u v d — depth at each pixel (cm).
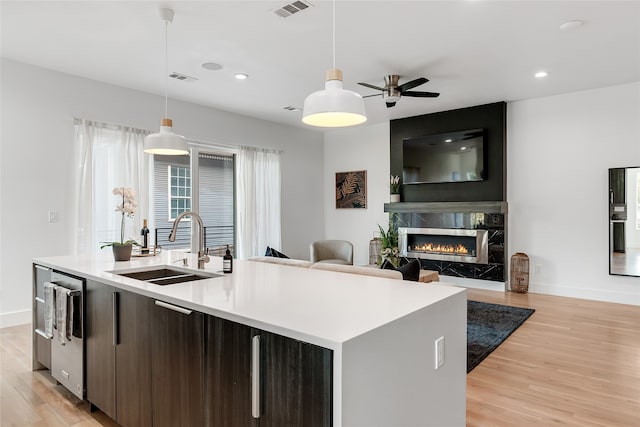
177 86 483
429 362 158
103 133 462
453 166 589
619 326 393
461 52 375
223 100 546
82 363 235
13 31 333
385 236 616
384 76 442
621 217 481
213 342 152
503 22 314
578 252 513
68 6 291
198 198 584
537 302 490
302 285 198
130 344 198
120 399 206
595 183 499
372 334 124
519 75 442
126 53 380
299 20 312
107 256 315
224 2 284
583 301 495
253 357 134
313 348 118
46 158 421
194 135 561
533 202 545
